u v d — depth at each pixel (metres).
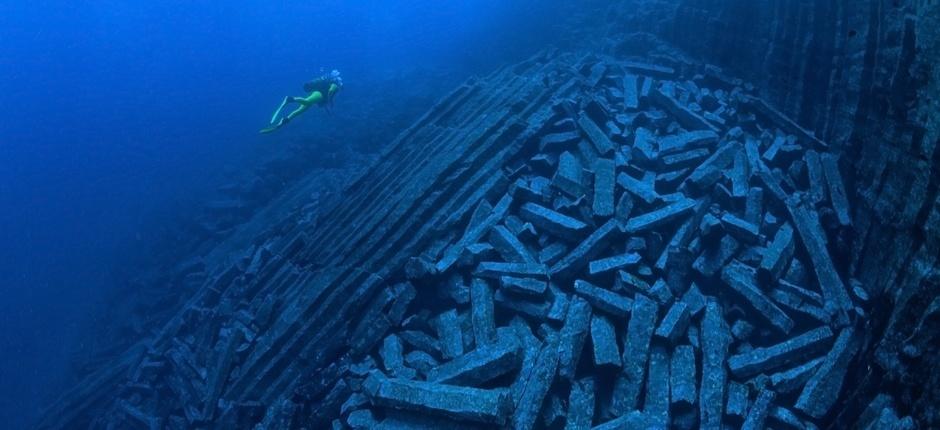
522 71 16.25
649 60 13.59
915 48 6.39
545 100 11.50
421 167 11.45
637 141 9.49
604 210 8.02
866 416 5.07
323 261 10.72
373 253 9.37
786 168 9.16
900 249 6.06
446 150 11.16
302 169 22.14
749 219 7.91
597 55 13.93
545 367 6.23
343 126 25.17
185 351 11.34
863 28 8.14
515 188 8.88
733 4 11.81
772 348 6.42
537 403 5.94
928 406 4.38
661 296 6.93
